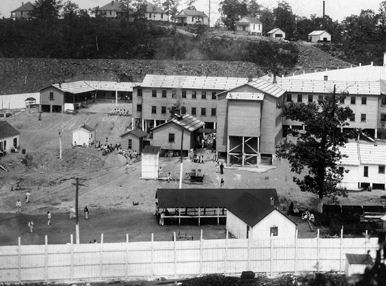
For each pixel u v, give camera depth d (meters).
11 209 94.75
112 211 92.88
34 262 61.97
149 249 63.41
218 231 82.44
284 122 132.75
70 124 149.62
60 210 93.56
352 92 131.25
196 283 61.44
